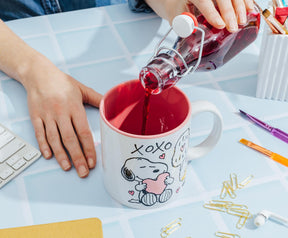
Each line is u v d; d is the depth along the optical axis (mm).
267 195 581
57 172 607
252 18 626
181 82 758
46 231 523
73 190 584
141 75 522
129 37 856
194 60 568
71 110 661
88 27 882
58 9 1100
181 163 516
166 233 533
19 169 605
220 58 619
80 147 634
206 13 569
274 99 732
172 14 779
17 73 739
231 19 568
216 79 769
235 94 739
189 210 561
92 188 587
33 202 569
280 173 610
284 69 681
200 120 692
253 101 728
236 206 567
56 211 560
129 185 520
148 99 538
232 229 540
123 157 486
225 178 603
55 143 627
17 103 716
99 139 657
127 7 939
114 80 761
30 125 676
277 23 636
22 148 629
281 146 650
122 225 543
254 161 626
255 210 562
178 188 553
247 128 677
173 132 463
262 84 711
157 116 584
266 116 699
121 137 463
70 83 706
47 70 726
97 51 823
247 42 651
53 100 670
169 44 838
